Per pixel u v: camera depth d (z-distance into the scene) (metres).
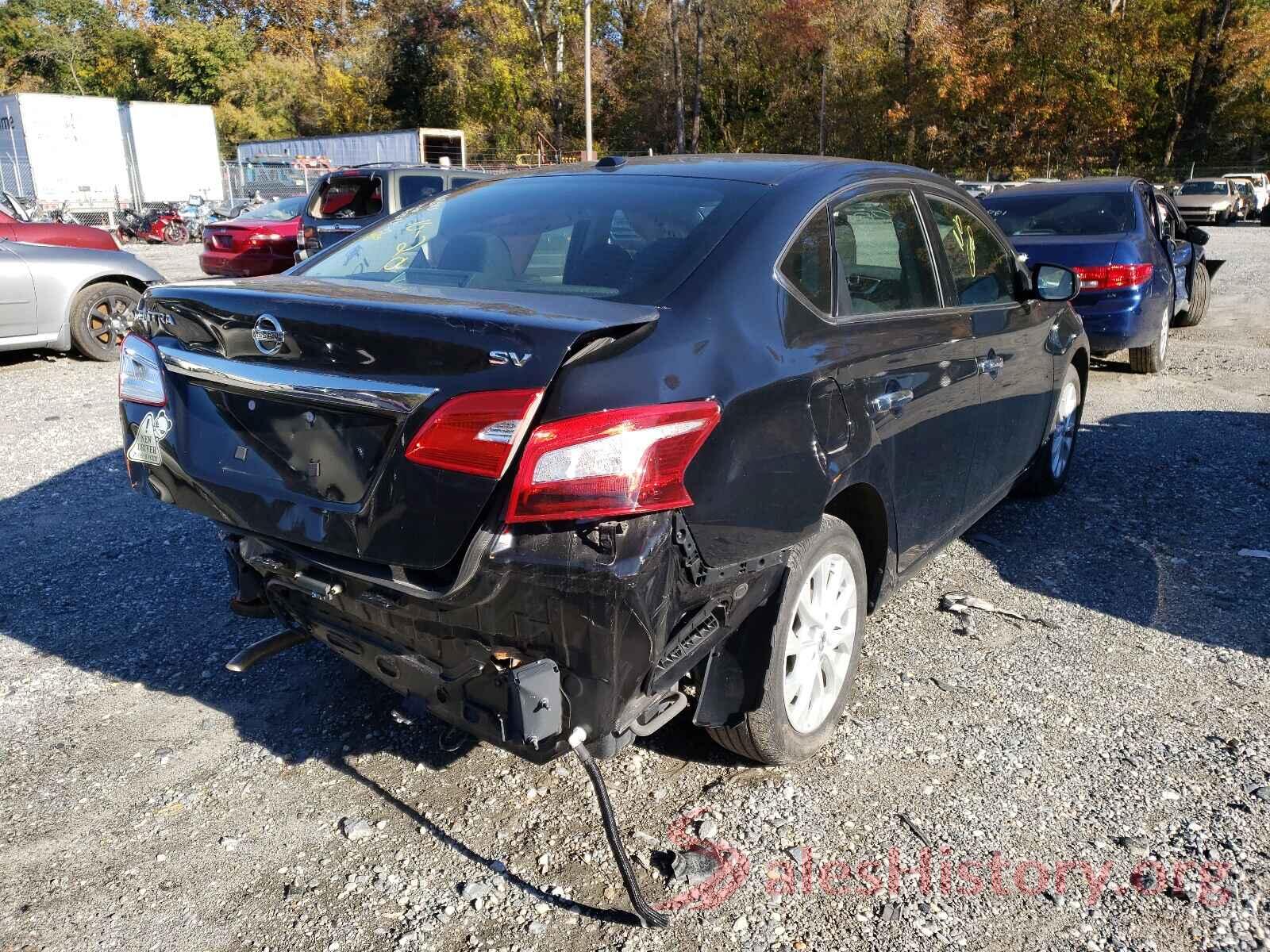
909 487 3.45
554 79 50.88
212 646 3.92
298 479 2.54
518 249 3.03
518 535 2.22
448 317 2.30
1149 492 5.82
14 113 26.28
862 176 3.44
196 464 2.77
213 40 58.00
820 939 2.44
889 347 3.22
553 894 2.59
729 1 47.91
